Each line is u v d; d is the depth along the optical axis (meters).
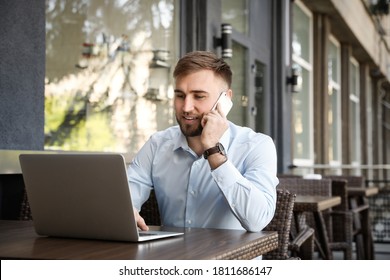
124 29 5.09
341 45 13.41
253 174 2.41
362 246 6.38
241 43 6.85
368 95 17.62
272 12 8.12
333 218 5.25
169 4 5.54
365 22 13.87
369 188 6.28
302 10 10.16
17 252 1.79
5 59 3.22
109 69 4.89
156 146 2.66
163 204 2.60
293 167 8.41
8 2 3.24
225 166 2.30
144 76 5.28
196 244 1.92
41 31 3.49
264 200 2.30
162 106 5.52
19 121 3.33
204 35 5.69
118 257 1.70
